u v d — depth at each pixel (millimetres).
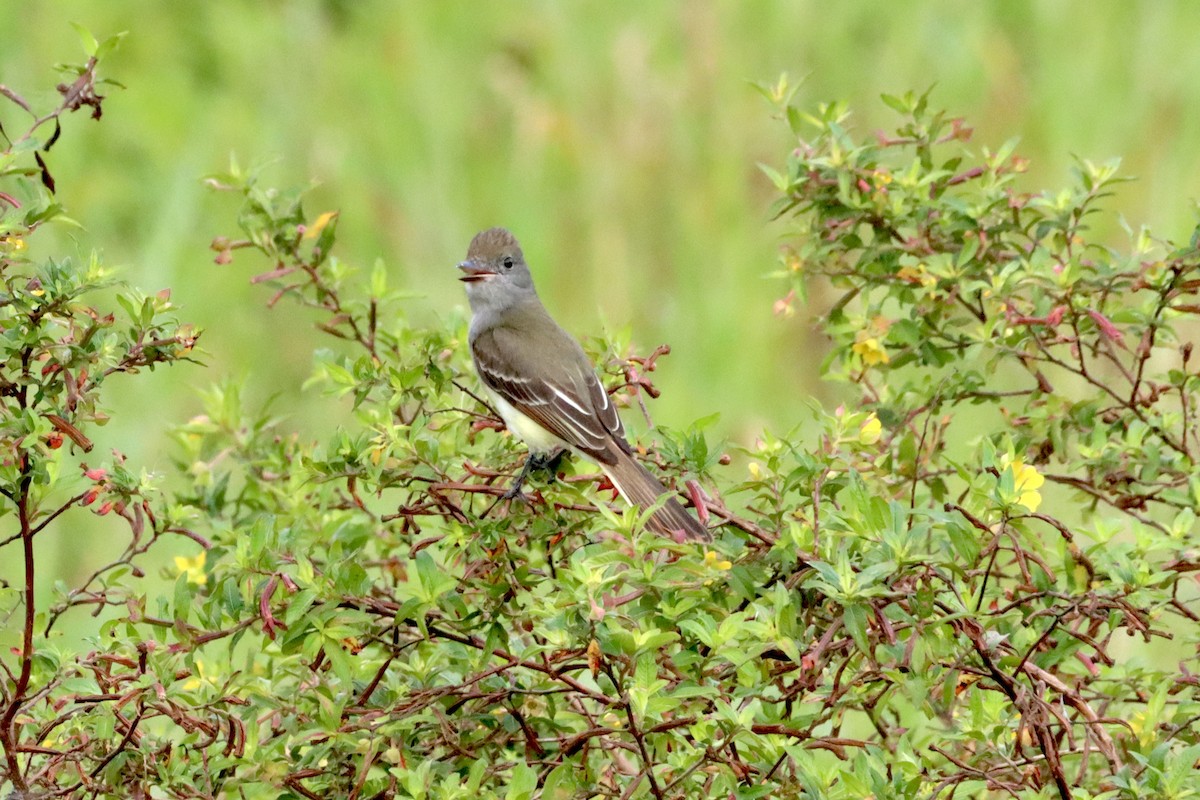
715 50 19531
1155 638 12102
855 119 19344
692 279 17578
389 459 8969
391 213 18641
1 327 7910
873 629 7688
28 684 8258
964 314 12766
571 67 19641
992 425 14719
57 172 18375
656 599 7773
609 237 18156
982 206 10133
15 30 19641
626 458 10203
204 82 20125
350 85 19953
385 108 19516
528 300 12828
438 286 17672
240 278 17578
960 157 10797
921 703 7328
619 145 18844
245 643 11531
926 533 7828
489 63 20297
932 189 10586
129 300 8250
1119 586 7910
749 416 16328
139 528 8445
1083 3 19812
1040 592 7926
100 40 19719
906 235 11242
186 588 8047
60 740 8297
